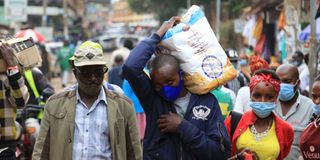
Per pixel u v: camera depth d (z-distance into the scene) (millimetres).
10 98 5871
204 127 4961
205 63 4961
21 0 21281
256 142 5102
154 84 4934
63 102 4828
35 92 8602
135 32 51656
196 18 5078
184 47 4957
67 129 4770
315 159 4691
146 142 5027
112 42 40812
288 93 6176
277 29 23141
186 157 4922
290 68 6254
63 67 25875
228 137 5020
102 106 4863
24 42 6004
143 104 5016
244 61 12594
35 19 61344
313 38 8375
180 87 4922
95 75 4719
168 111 4961
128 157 4980
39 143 4836
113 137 4812
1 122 5875
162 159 4922
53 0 62062
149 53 4926
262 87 5008
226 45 36094
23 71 5992
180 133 4840
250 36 25281
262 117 5133
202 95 4996
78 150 4754
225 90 7156
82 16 91312
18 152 7555
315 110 5191
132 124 4961
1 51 5762
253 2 26891
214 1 46312
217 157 4902
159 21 58188
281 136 5102
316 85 5152
